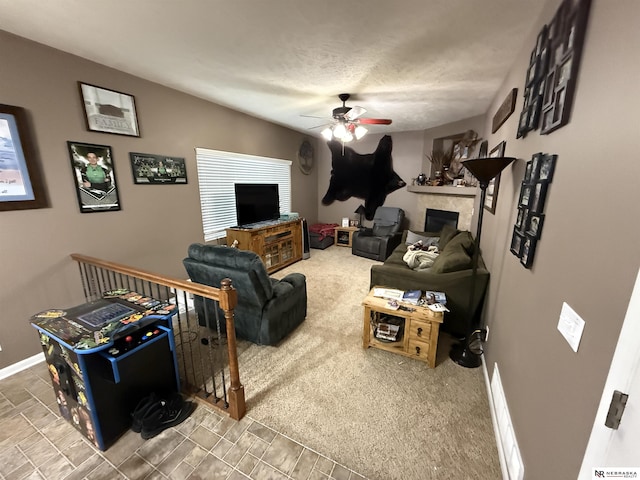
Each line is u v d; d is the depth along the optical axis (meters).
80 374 1.50
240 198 4.21
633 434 0.68
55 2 1.66
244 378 2.19
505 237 2.05
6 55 2.01
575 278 0.98
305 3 1.66
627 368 0.70
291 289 2.71
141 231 3.02
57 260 2.39
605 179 0.85
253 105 3.90
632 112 0.74
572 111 1.11
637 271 0.68
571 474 0.91
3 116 2.02
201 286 1.73
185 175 3.46
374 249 5.35
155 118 3.05
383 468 1.51
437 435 1.71
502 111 2.61
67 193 2.40
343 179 6.60
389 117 4.55
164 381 1.89
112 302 1.89
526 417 1.30
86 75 2.44
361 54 2.33
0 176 2.04
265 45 2.18
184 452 1.59
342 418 1.82
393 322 2.59
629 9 0.79
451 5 1.67
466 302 2.62
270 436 1.69
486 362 2.24
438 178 5.16
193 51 2.29
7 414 1.86
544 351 1.19
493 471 1.51
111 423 1.62
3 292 2.15
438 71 2.65
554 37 1.35
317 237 6.20
